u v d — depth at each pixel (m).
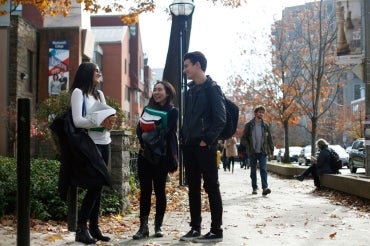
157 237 6.20
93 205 5.50
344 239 6.21
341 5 12.50
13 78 21.33
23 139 4.21
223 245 5.74
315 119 26.52
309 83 29.97
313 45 29.00
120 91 39.16
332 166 12.72
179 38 13.70
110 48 39.16
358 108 64.19
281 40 32.91
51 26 25.20
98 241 5.74
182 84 13.49
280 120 35.03
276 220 7.77
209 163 5.92
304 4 29.34
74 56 24.84
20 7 25.42
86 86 5.55
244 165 30.00
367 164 11.97
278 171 21.02
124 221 7.37
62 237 5.86
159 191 6.31
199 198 6.16
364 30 12.33
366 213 8.61
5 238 5.74
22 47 22.19
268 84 35.53
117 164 8.07
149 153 5.98
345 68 27.27
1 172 8.10
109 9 13.27
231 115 6.12
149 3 13.84
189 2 13.47
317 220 7.79
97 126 5.30
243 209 9.07
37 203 7.11
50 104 15.46
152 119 6.08
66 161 5.33
